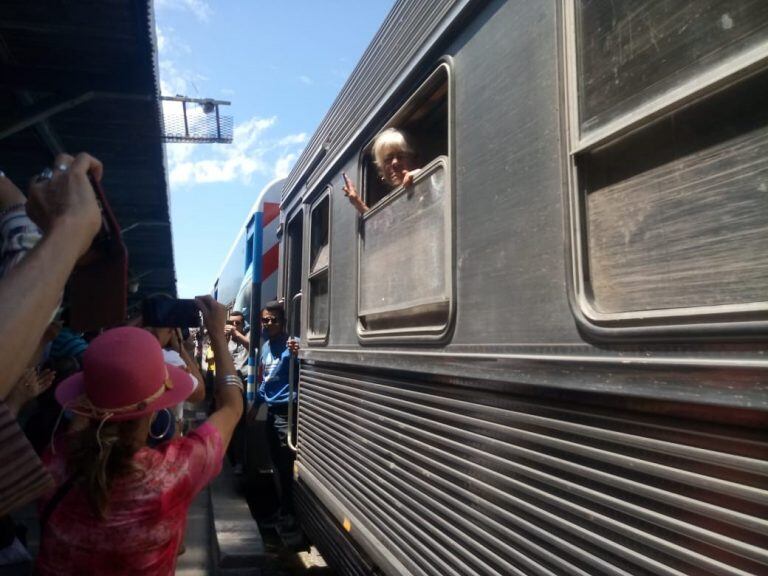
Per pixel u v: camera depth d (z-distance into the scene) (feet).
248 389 21.18
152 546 5.03
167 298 7.15
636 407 4.68
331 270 12.82
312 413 14.11
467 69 7.41
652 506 4.49
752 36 3.93
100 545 4.90
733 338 3.93
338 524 11.54
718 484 3.99
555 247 5.63
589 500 5.08
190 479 5.34
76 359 9.98
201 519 17.42
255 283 22.16
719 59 4.14
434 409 7.89
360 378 10.88
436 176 8.11
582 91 5.40
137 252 42.32
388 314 9.72
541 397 5.77
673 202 4.53
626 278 4.91
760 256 3.90
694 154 4.38
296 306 17.61
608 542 4.86
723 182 4.16
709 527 4.05
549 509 5.55
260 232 22.89
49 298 2.91
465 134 7.37
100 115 19.63
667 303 4.53
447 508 7.38
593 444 5.09
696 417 4.19
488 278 6.68
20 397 7.11
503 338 6.33
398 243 9.25
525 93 6.23
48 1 14.11
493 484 6.44
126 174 25.41
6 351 2.70
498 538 6.29
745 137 4.03
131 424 5.08
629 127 4.82
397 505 8.80
